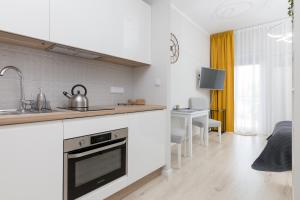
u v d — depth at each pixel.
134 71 2.72
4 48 1.57
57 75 1.92
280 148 2.17
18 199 1.09
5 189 1.04
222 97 5.00
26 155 1.12
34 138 1.16
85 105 1.80
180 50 3.94
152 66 2.52
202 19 4.26
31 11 1.37
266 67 4.48
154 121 2.18
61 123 1.30
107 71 2.42
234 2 3.50
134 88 2.72
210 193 1.92
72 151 1.37
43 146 1.20
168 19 2.36
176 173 2.43
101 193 1.58
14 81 1.62
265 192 1.94
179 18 3.88
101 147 1.56
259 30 4.55
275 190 1.98
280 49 4.31
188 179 2.25
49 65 1.86
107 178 1.65
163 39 2.41
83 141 1.43
